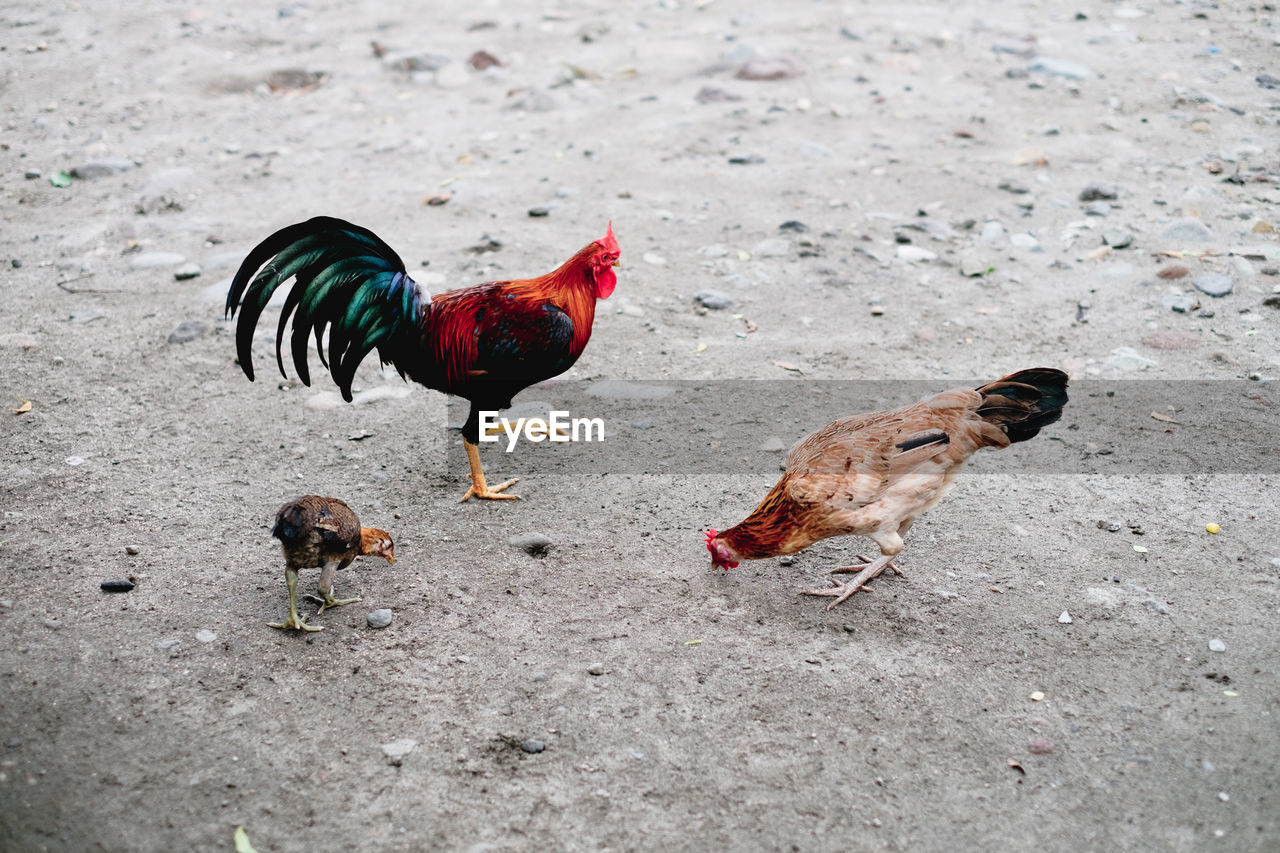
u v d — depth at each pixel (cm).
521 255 292
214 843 173
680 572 210
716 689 191
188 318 272
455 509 223
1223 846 172
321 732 185
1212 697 188
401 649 196
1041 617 200
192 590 205
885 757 182
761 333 268
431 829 175
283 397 250
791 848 173
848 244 297
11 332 266
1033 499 221
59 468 229
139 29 481
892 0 504
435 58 434
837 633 199
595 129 369
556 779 180
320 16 506
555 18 497
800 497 197
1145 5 473
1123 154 330
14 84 414
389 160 348
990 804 177
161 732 184
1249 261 280
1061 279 281
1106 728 185
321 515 195
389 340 219
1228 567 206
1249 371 248
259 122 383
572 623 201
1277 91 371
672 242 300
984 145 341
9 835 172
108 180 333
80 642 195
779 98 387
